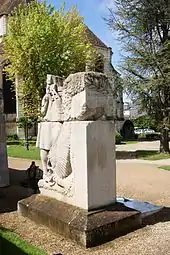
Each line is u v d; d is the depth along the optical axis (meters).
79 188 6.95
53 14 25.56
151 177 14.60
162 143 25.75
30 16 24.75
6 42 25.14
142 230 6.91
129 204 9.34
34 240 6.44
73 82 7.11
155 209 8.75
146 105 23.89
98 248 6.05
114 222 6.55
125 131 47.69
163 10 23.05
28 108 24.89
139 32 23.75
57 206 7.23
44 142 8.17
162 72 22.44
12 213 8.30
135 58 22.97
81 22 26.55
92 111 6.91
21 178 13.98
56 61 23.52
